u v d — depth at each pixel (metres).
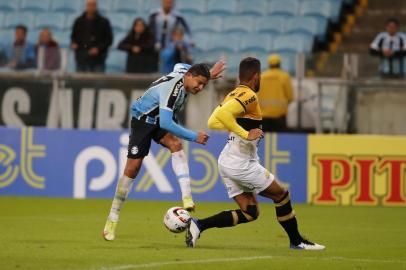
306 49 73.25
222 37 74.19
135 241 34.53
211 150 57.09
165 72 59.34
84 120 59.59
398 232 40.16
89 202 55.09
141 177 57.50
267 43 73.62
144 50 59.28
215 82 57.81
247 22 75.62
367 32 76.38
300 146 56.94
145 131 33.47
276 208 32.00
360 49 75.12
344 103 58.69
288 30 75.06
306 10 76.56
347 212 51.12
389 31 61.38
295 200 57.03
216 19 76.00
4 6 79.44
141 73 59.47
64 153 58.19
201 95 58.00
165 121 31.97
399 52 58.34
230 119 30.47
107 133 57.81
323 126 58.84
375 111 58.50
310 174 56.91
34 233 37.59
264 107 58.62
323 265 27.69
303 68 59.12
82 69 59.62
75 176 58.03
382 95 58.44
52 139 58.34
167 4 64.50
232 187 31.91
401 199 56.38
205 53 59.97
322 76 58.88
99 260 28.25
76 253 30.12
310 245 32.34
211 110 57.84
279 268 26.77
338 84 58.69
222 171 31.78
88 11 60.59
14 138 58.56
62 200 56.38
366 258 29.91
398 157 56.44
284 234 38.09
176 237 36.28
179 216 31.94
